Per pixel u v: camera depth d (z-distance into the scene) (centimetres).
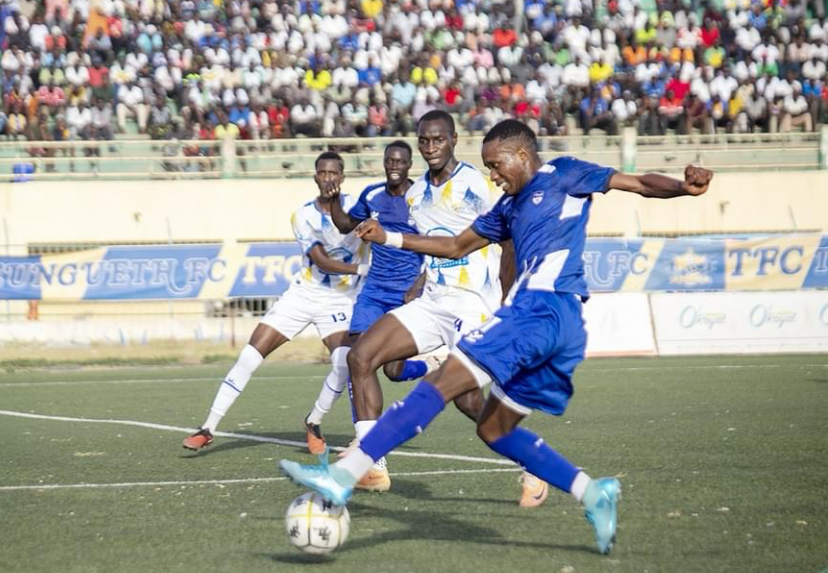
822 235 4009
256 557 1175
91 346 3903
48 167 4866
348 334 1831
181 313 3969
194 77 5222
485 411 1193
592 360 3719
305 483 1084
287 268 3934
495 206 1243
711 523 1307
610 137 4759
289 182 4650
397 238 1257
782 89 5500
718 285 3997
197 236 4638
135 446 2008
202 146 4909
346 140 4728
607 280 3962
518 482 1598
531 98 5294
